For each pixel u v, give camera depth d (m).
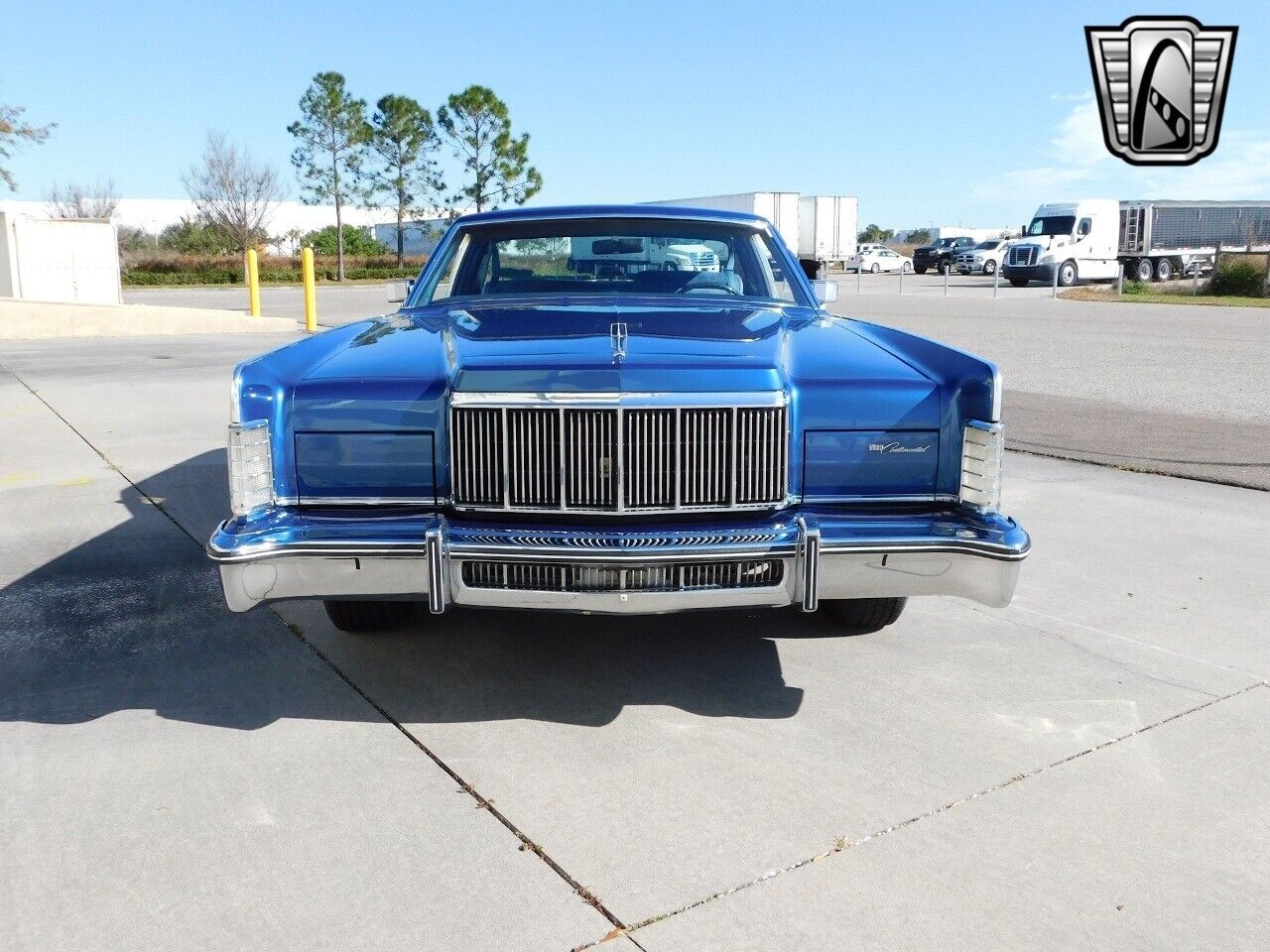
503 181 46.56
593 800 2.68
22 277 19.58
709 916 2.21
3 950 2.10
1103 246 34.16
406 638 3.80
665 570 2.80
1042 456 7.05
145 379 10.73
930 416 2.95
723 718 3.16
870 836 2.52
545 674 3.48
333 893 2.29
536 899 2.27
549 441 2.82
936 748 2.97
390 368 2.98
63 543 4.98
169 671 3.50
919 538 2.83
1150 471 6.57
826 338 3.30
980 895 2.29
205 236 47.47
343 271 45.72
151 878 2.35
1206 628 3.92
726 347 3.04
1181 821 2.60
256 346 14.21
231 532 2.81
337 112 43.53
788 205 41.91
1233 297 27.25
